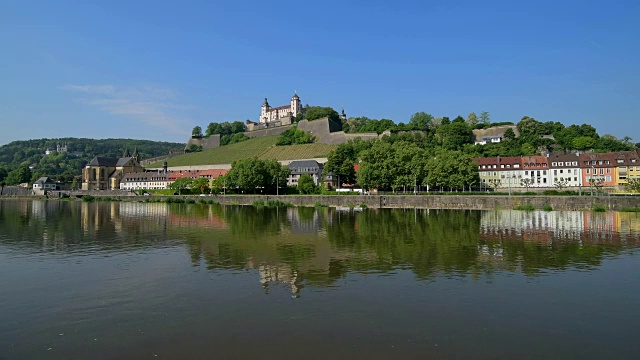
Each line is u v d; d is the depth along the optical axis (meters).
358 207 125.44
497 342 21.72
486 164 170.25
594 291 30.14
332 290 30.42
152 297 28.86
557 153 186.88
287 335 22.47
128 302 27.80
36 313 25.84
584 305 27.20
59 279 33.59
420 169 143.50
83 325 23.94
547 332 22.95
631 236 56.19
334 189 177.38
